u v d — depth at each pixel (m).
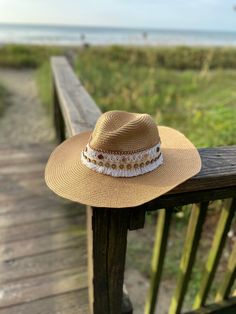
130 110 4.94
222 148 0.94
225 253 2.23
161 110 4.83
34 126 4.99
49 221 2.03
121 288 1.04
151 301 1.42
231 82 7.21
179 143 0.96
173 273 2.10
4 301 1.43
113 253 0.92
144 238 2.46
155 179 0.78
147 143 0.78
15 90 7.48
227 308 1.32
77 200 0.73
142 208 0.84
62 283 1.53
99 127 0.81
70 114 1.44
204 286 1.28
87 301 1.42
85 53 10.64
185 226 2.50
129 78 7.11
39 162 2.88
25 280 1.55
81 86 2.11
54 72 2.77
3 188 2.44
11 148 3.17
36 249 1.77
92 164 0.80
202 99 5.27
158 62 12.13
